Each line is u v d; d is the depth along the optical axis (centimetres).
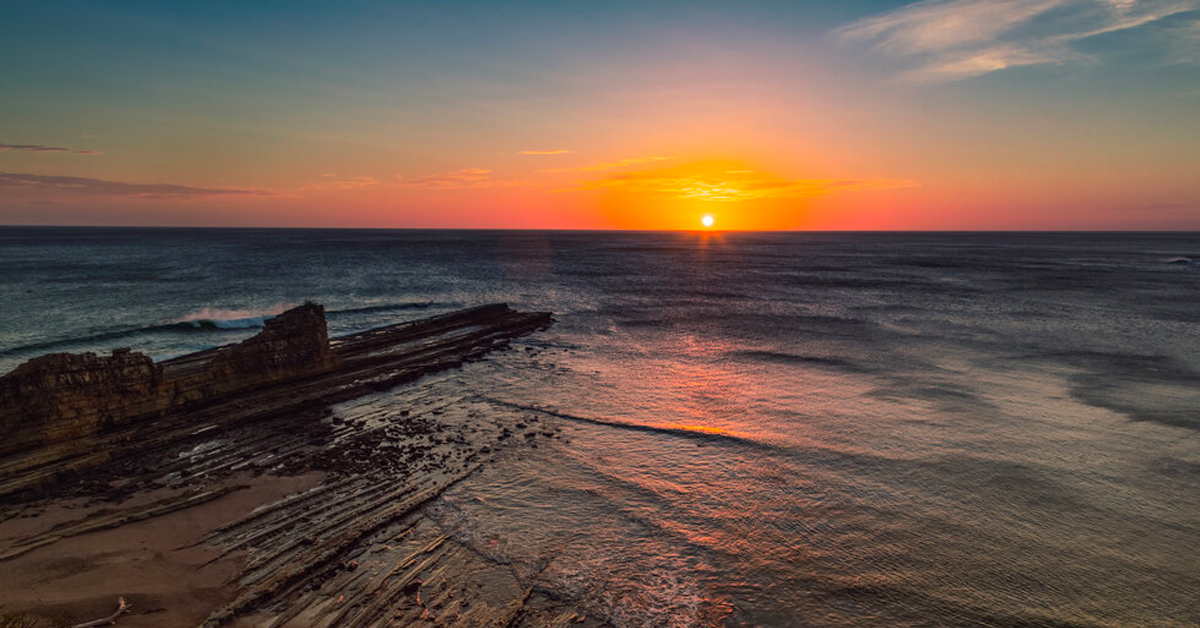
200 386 2055
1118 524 1373
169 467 1584
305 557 1167
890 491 1530
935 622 1036
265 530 1270
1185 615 1062
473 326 3738
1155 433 1944
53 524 1273
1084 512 1427
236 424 1897
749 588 1123
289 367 2372
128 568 1116
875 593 1112
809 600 1090
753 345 3406
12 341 3341
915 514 1412
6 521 1286
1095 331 3828
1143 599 1105
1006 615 1057
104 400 1772
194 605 1016
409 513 1373
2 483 1419
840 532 1327
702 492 1515
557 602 1066
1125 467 1681
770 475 1619
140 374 1877
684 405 2248
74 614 970
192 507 1368
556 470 1636
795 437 1903
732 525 1352
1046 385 2527
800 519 1383
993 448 1816
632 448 1806
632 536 1298
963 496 1504
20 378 1620
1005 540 1302
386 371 2591
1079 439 1891
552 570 1164
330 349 2622
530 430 1956
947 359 3033
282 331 2388
